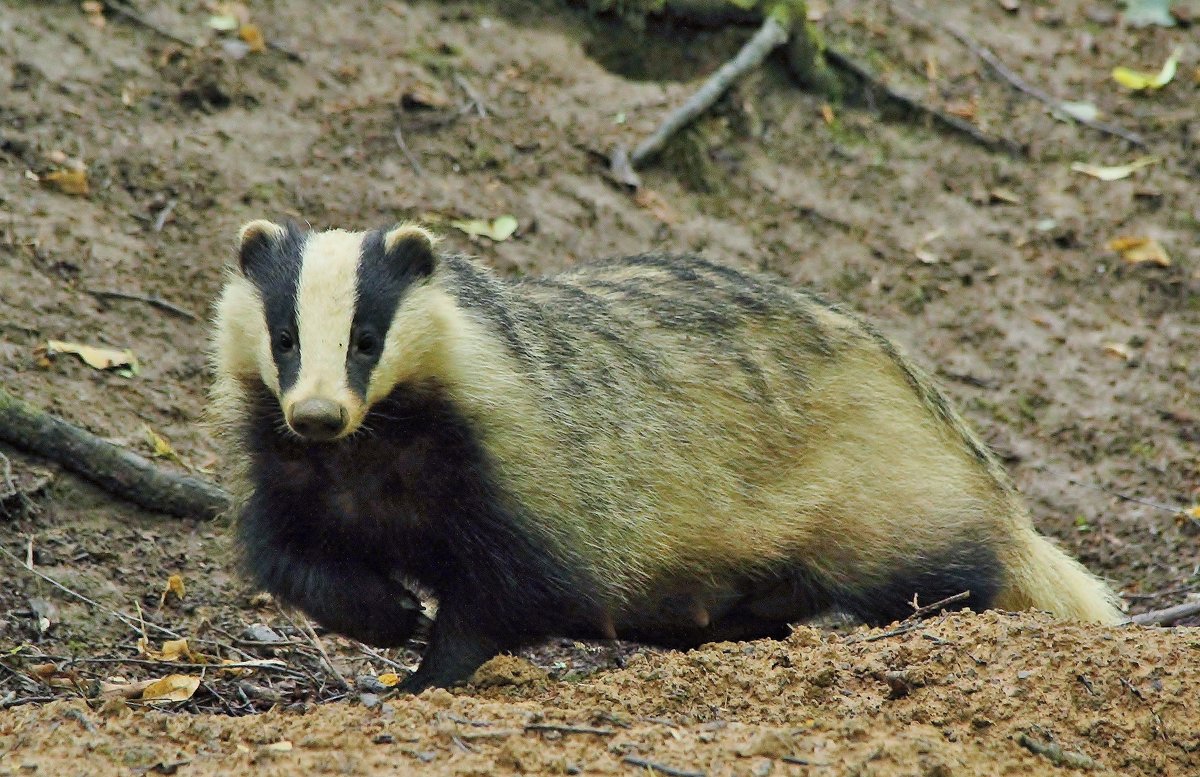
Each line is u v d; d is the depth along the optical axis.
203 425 13.46
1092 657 9.01
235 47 17.09
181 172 15.68
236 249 10.28
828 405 11.30
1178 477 15.25
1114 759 8.59
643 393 10.61
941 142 18.67
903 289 16.98
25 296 13.88
